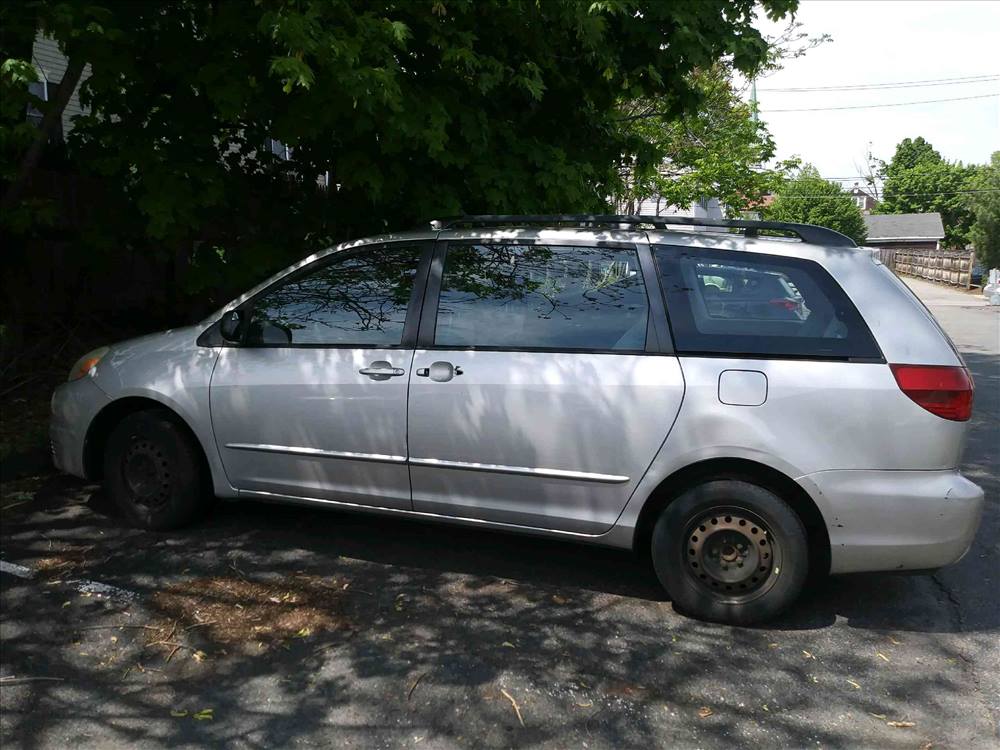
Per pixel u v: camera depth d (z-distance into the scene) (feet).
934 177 279.28
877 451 12.19
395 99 16.12
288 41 14.84
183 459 15.76
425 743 10.00
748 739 10.18
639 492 13.05
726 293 13.14
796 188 196.95
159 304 33.35
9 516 16.70
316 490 14.98
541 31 19.44
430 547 15.67
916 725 10.52
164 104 19.38
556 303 13.78
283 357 15.03
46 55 28.02
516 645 12.27
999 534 17.40
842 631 12.88
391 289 14.73
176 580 14.08
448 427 13.82
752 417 12.49
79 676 11.32
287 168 21.79
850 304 12.64
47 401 23.25
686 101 21.63
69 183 27.86
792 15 20.01
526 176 20.24
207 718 10.45
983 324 66.39
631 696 11.03
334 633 12.50
